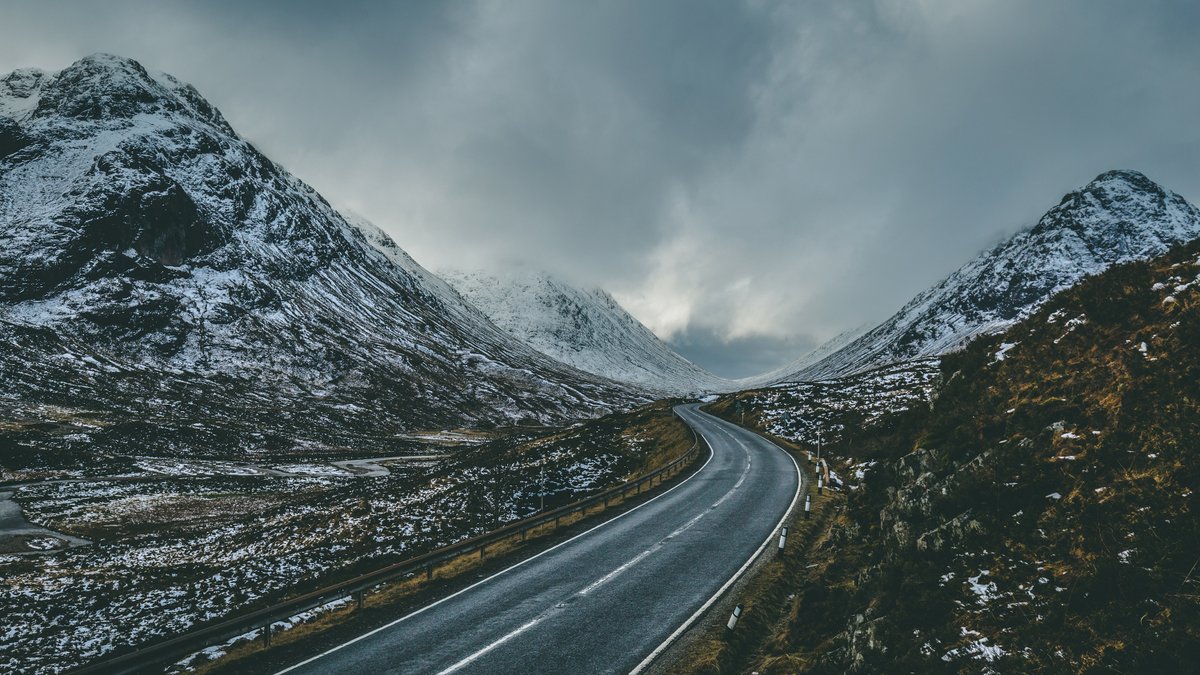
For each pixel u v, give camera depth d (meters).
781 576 18.75
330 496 62.59
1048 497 11.95
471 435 155.12
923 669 9.58
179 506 64.50
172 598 29.88
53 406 109.88
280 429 128.62
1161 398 11.94
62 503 63.44
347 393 170.75
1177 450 10.72
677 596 17.50
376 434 142.75
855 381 81.25
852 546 18.69
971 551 12.07
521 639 14.87
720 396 116.81
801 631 13.90
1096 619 8.79
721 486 34.81
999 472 13.14
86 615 27.88
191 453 100.56
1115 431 12.00
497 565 21.64
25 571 40.19
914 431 20.47
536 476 49.22
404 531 39.22
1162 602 8.47
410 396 181.38
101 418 107.75
